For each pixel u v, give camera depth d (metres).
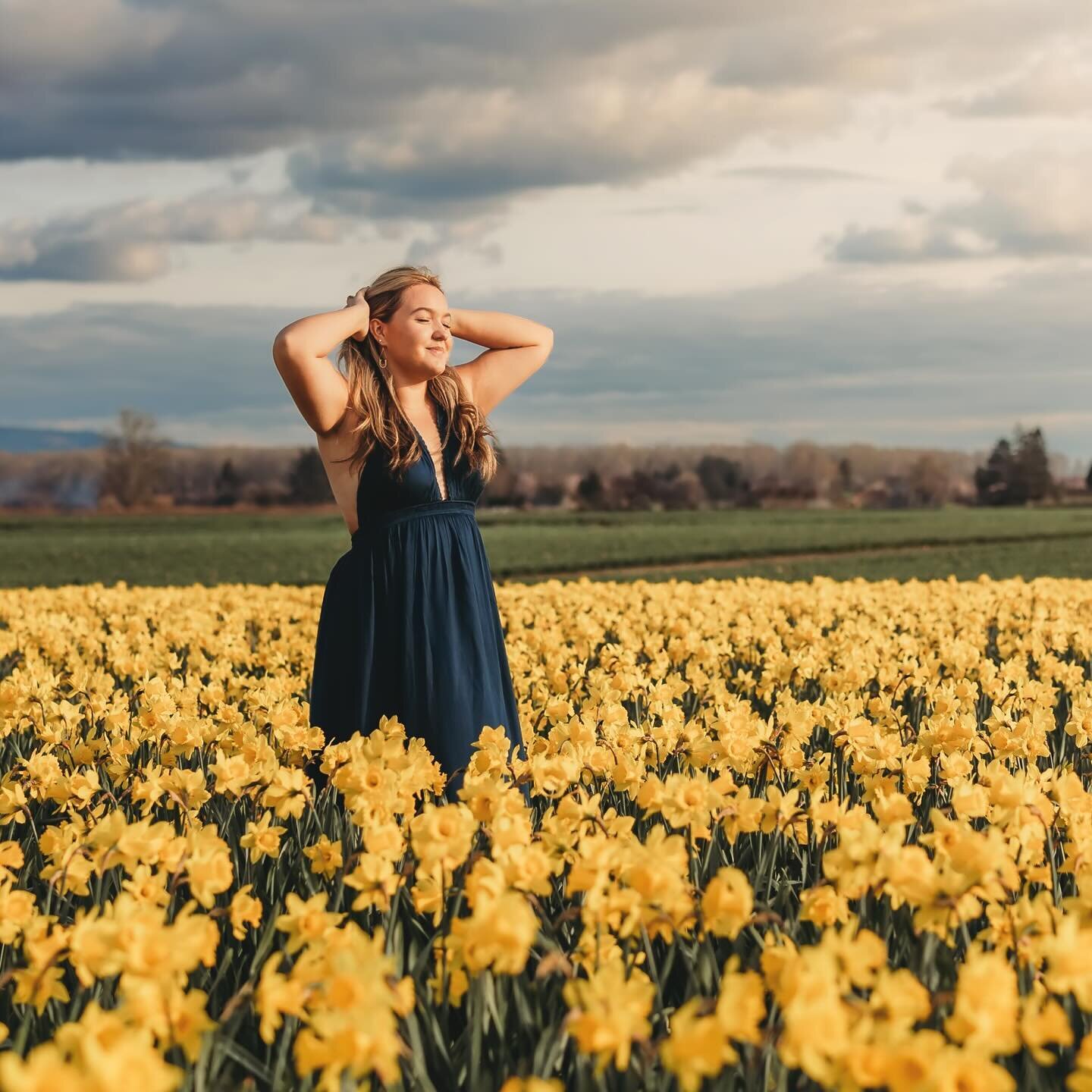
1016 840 2.83
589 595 11.80
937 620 9.78
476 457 4.57
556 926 2.52
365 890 2.58
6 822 3.54
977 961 1.87
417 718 4.31
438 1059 2.28
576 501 115.19
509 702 4.55
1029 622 9.48
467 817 2.69
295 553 40.94
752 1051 2.02
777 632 9.48
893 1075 1.67
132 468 105.81
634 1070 2.06
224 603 12.38
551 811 3.31
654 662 7.29
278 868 3.25
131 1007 1.87
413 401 4.49
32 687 5.10
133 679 7.53
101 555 40.22
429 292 4.37
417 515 4.39
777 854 3.40
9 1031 2.58
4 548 43.84
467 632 4.40
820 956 1.81
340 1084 1.93
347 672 4.40
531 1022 2.32
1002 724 4.41
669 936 2.43
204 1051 2.05
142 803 3.89
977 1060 1.64
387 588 4.36
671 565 34.69
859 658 6.43
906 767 3.70
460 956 2.27
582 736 3.89
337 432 4.42
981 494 123.94
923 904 2.35
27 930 2.39
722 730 3.89
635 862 2.47
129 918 2.10
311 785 3.57
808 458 125.56
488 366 4.88
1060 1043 2.24
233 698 6.30
